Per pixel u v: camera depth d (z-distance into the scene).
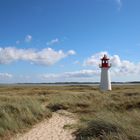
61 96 32.53
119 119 13.17
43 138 12.01
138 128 10.91
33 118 15.98
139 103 20.83
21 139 11.89
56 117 18.30
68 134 12.56
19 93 48.66
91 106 22.33
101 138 10.22
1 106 17.03
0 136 11.85
